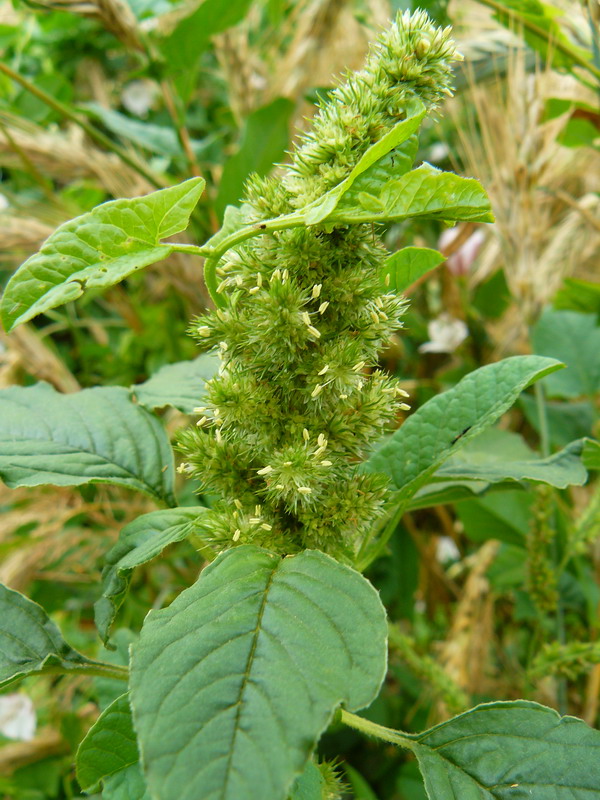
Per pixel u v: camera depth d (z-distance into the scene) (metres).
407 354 0.47
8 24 0.50
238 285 0.16
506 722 0.17
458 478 0.21
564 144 0.38
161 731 0.13
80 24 0.51
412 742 0.18
